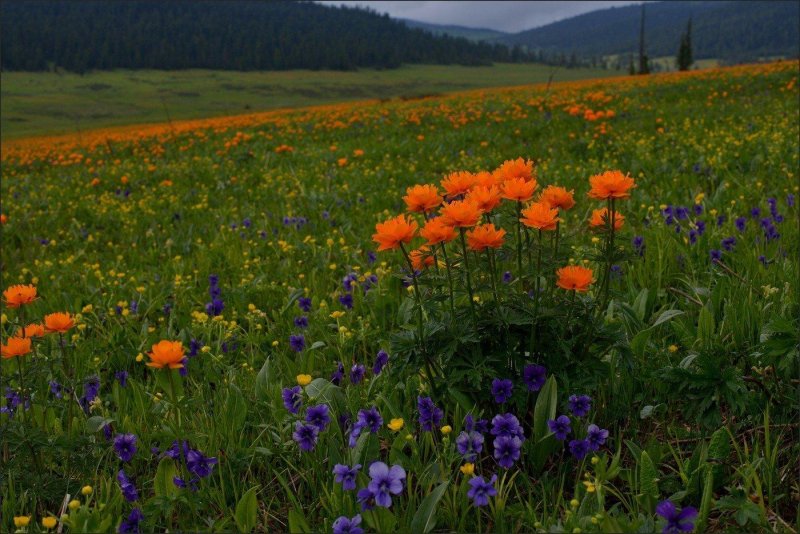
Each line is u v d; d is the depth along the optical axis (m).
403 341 2.68
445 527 2.34
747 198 6.65
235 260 6.34
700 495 2.37
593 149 11.18
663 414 2.87
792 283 3.70
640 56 61.47
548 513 2.37
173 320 4.76
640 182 8.21
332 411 2.84
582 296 2.85
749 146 9.38
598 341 2.71
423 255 2.60
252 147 16.98
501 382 2.54
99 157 20.19
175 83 192.62
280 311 4.53
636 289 4.29
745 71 26.16
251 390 3.43
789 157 8.27
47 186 13.71
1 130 91.56
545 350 2.75
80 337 4.46
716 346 2.99
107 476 2.75
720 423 2.52
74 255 7.41
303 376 2.66
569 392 2.68
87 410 3.32
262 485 2.72
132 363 4.15
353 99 156.75
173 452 2.59
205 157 16.02
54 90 165.88
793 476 2.39
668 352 3.12
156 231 8.24
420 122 19.08
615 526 1.90
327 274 5.61
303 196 9.33
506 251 2.71
